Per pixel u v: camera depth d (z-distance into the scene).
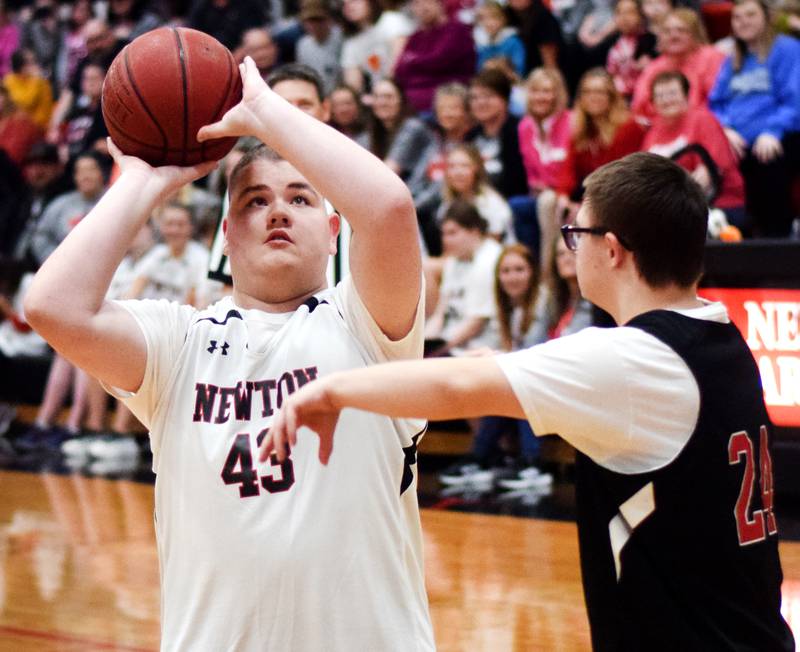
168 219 11.77
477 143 12.19
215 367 3.14
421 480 10.23
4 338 14.30
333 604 2.96
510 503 9.23
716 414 2.91
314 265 3.25
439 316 10.69
